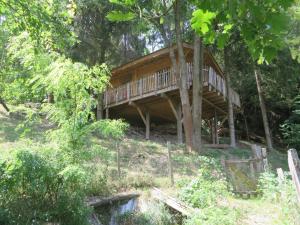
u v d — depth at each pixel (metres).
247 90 25.73
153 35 21.45
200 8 2.46
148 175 10.62
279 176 8.70
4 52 10.73
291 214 7.16
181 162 12.81
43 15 5.37
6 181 6.28
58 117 7.58
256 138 26.14
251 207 8.47
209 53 18.86
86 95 7.44
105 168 9.88
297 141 19.20
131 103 17.45
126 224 8.18
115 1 3.32
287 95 23.66
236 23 2.57
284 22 2.34
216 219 7.00
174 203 8.58
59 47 6.41
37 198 6.53
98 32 17.39
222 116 23.23
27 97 8.77
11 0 5.14
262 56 2.79
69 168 6.45
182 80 15.09
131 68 19.34
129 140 15.65
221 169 10.11
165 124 23.03
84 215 6.72
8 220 5.93
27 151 6.46
